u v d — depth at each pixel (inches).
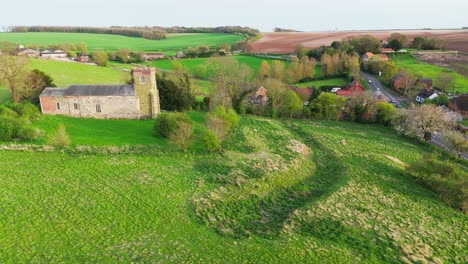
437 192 2159.2
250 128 3088.1
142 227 1530.5
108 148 2301.9
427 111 3213.6
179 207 1706.4
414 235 1651.1
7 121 2295.8
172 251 1395.2
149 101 2950.3
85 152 2224.4
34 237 1395.2
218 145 2407.7
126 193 1786.4
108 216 1581.0
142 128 2760.8
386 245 1542.8
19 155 2112.5
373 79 6063.0
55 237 1408.7
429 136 3201.3
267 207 1850.4
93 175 1950.1
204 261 1353.3
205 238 1501.0
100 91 2903.5
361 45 7475.4
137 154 2272.4
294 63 5861.2
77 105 2874.0
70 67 5487.2
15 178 1841.8
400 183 2236.7
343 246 1518.2
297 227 1640.0
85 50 7445.9
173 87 3435.0
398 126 3548.2
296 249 1467.8
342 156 2620.6
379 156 2679.6
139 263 1309.1
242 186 1977.1
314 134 3159.5
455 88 5270.7
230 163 2250.2
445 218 1866.4
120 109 2920.8
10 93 3444.9
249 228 1636.3
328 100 3821.4
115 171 2015.3
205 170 2132.1
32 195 1695.4
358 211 1808.6
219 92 3814.0
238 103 3850.9
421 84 5270.7
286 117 3865.7
